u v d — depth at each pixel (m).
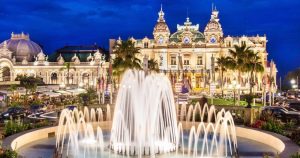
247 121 43.66
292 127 41.44
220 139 37.84
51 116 61.03
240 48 99.25
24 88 119.19
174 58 183.38
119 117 36.31
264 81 81.69
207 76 165.88
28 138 35.47
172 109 40.38
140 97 35.81
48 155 30.56
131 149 32.81
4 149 26.47
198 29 188.62
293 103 67.81
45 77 194.12
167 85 40.44
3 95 93.50
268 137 34.62
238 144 35.12
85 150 32.91
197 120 48.38
